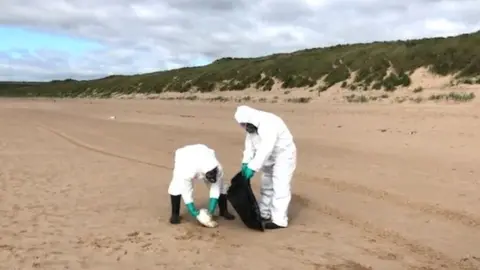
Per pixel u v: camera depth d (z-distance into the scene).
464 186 9.61
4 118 25.62
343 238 7.02
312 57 42.00
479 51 30.56
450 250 6.54
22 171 11.74
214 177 7.46
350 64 36.44
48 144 16.31
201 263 6.05
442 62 30.97
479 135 14.58
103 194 9.60
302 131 17.78
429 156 12.46
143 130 19.78
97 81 74.81
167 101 38.50
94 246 6.61
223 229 7.47
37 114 28.86
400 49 35.34
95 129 20.53
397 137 15.38
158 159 13.50
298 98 32.22
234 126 20.09
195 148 7.67
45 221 7.76
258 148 7.34
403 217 7.94
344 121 19.45
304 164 12.16
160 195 9.56
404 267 5.98
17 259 6.10
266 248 6.61
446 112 18.72
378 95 28.91
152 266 5.94
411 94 27.38
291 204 8.81
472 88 24.83
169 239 6.96
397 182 10.12
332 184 10.16
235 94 39.91
